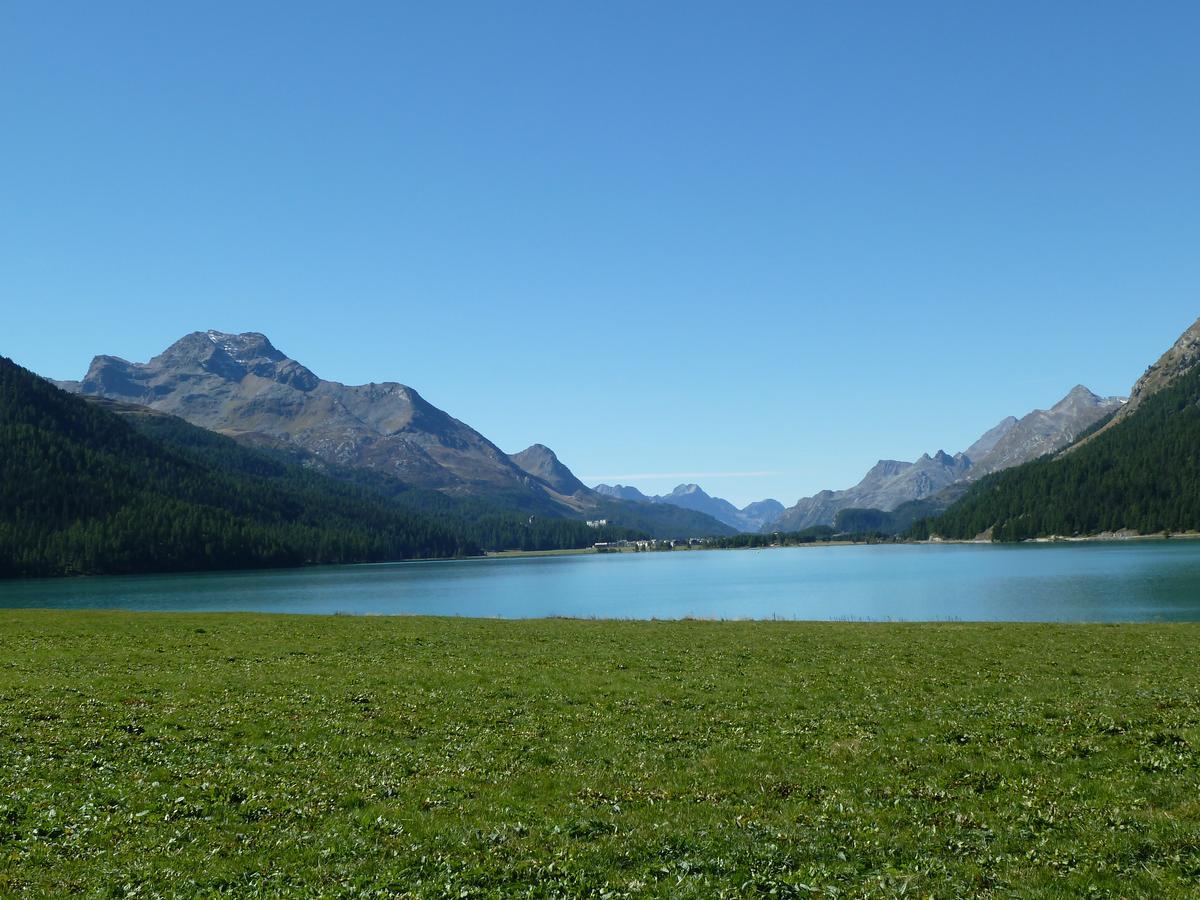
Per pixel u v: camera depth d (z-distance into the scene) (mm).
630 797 20406
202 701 31328
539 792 20906
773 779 21547
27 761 22281
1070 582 123938
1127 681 33469
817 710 29828
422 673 38656
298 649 47438
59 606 119125
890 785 20750
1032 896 13828
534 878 15219
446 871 15562
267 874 15578
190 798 19922
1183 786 19062
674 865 15680
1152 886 13977
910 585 137875
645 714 29719
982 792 20047
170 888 14867
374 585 188625
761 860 15852
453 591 164875
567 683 36000
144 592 159375
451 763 23469
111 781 21047
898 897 13977
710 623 64625
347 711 29938
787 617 94375
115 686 33781
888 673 37531
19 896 14375
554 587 178500
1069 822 17328
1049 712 27719
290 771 22359
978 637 50281
